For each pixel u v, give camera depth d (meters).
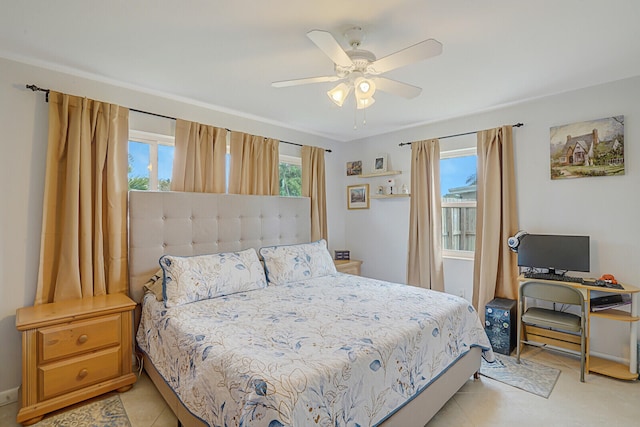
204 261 2.61
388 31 1.88
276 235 3.59
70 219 2.25
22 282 2.17
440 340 2.01
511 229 3.15
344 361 1.46
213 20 1.77
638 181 2.55
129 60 2.24
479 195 3.33
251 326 1.88
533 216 3.06
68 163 2.27
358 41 1.90
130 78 2.53
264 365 1.38
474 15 1.73
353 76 1.92
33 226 2.22
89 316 2.05
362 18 1.75
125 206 2.57
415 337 1.83
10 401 2.10
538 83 2.67
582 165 2.78
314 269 3.28
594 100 2.73
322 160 4.19
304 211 3.89
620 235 2.63
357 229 4.54
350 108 3.28
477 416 1.98
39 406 1.87
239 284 2.67
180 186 2.88
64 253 2.25
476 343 2.33
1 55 2.11
